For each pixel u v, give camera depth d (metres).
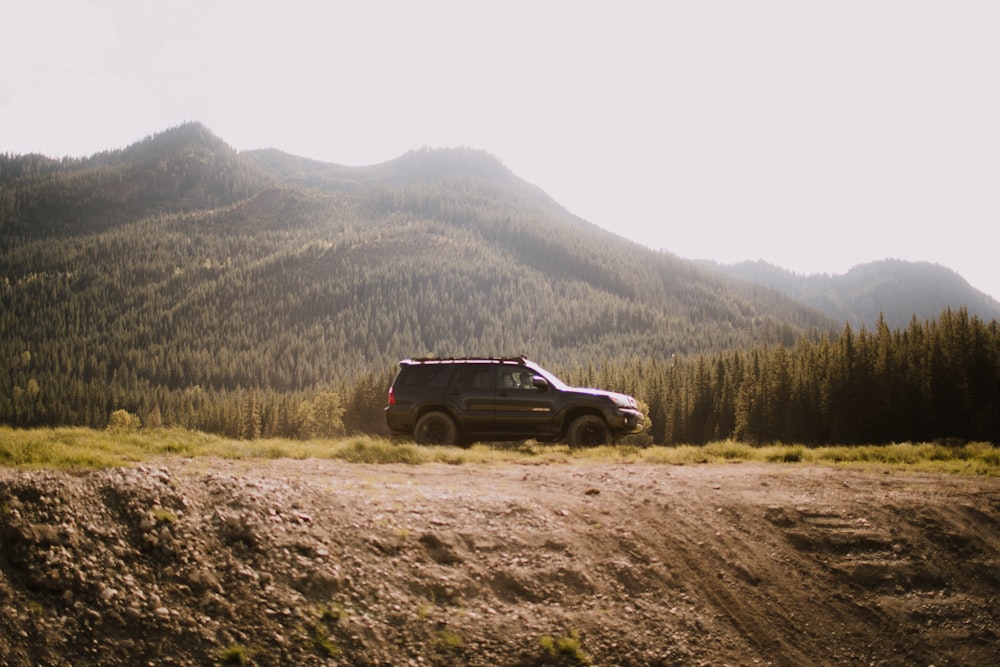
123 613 5.25
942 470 12.22
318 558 6.22
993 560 8.33
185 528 6.14
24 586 5.21
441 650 5.67
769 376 78.44
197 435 12.12
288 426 130.38
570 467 10.80
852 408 67.31
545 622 6.16
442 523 7.21
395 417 14.46
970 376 64.75
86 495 6.15
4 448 7.18
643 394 101.06
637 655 6.08
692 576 7.20
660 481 9.63
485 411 14.29
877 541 8.25
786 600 7.20
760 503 8.84
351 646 5.51
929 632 7.20
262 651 5.28
